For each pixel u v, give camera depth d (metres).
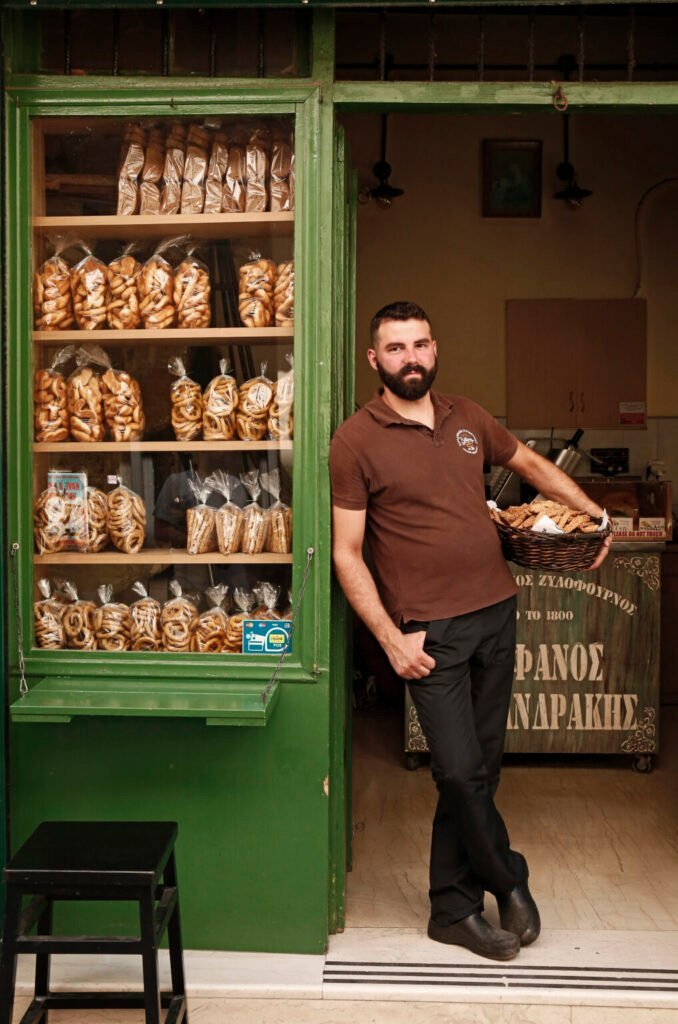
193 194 2.59
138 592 2.65
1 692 2.55
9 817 2.55
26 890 1.86
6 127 2.53
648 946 2.64
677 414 5.50
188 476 2.64
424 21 4.92
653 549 4.12
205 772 2.55
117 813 2.57
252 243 2.60
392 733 4.80
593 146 5.44
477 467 2.55
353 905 2.88
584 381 5.50
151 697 2.42
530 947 2.62
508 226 5.48
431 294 5.52
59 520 2.64
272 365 2.59
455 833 2.61
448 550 2.47
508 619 2.58
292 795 2.55
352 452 2.47
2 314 2.54
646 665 4.16
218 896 2.57
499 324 5.53
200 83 2.49
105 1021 2.34
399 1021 2.32
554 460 5.26
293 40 2.50
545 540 2.47
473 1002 2.39
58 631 2.64
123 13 2.54
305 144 2.48
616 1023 2.32
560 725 4.18
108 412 2.64
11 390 2.58
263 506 2.61
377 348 2.49
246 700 2.38
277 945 2.57
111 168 2.61
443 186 5.48
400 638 2.45
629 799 3.87
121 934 2.59
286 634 2.57
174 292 2.62
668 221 5.45
